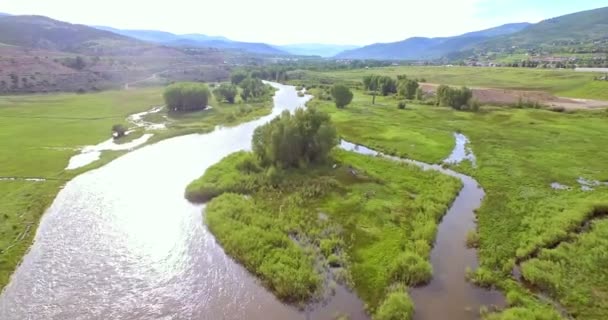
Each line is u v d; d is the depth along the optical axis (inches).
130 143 2960.1
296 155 2306.8
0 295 1216.8
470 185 2140.7
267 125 2357.3
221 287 1269.7
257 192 2000.5
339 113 4114.2
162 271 1357.0
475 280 1261.1
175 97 4254.4
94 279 1309.1
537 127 3341.5
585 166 2356.1
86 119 3764.8
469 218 1736.0
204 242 1544.0
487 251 1435.8
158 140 3061.0
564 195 1931.6
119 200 1929.1
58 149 2753.4
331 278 1293.1
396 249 1455.5
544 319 1050.7
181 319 1131.3
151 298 1219.2
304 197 1931.6
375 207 1814.7
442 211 1779.0
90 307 1177.4
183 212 1809.8
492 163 2443.4
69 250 1476.4
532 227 1600.6
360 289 1232.8
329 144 2390.5
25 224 1654.8
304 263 1343.5
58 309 1167.0
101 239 1561.3
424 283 1259.2
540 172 2274.9
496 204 1857.8
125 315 1146.7
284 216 1724.9
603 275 1266.0
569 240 1502.2
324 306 1164.5
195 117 3966.5
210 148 2866.6
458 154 2677.2
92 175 2273.6
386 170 2331.4
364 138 3093.0
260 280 1298.0
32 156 2573.8
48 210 1804.9
